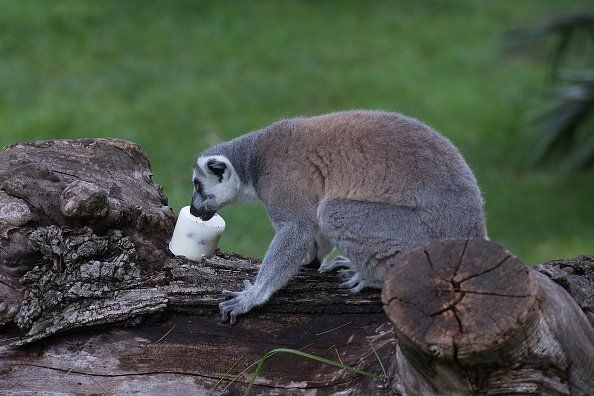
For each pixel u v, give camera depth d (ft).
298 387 29.17
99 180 34.32
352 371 28.71
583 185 78.64
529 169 81.00
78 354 30.17
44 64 92.58
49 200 31.86
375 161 33.99
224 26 105.91
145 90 88.94
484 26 112.27
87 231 31.76
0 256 30.86
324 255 37.40
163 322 31.30
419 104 90.68
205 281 32.91
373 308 31.76
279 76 94.43
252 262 36.63
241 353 30.45
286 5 114.52
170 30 103.24
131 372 29.86
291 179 35.45
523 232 69.67
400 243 33.06
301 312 32.07
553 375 24.29
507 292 23.03
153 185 36.70
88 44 97.81
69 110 82.53
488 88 96.07
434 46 106.11
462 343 22.63
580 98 72.90
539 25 74.23
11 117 80.64
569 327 25.04
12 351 29.99
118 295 31.19
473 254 23.76
